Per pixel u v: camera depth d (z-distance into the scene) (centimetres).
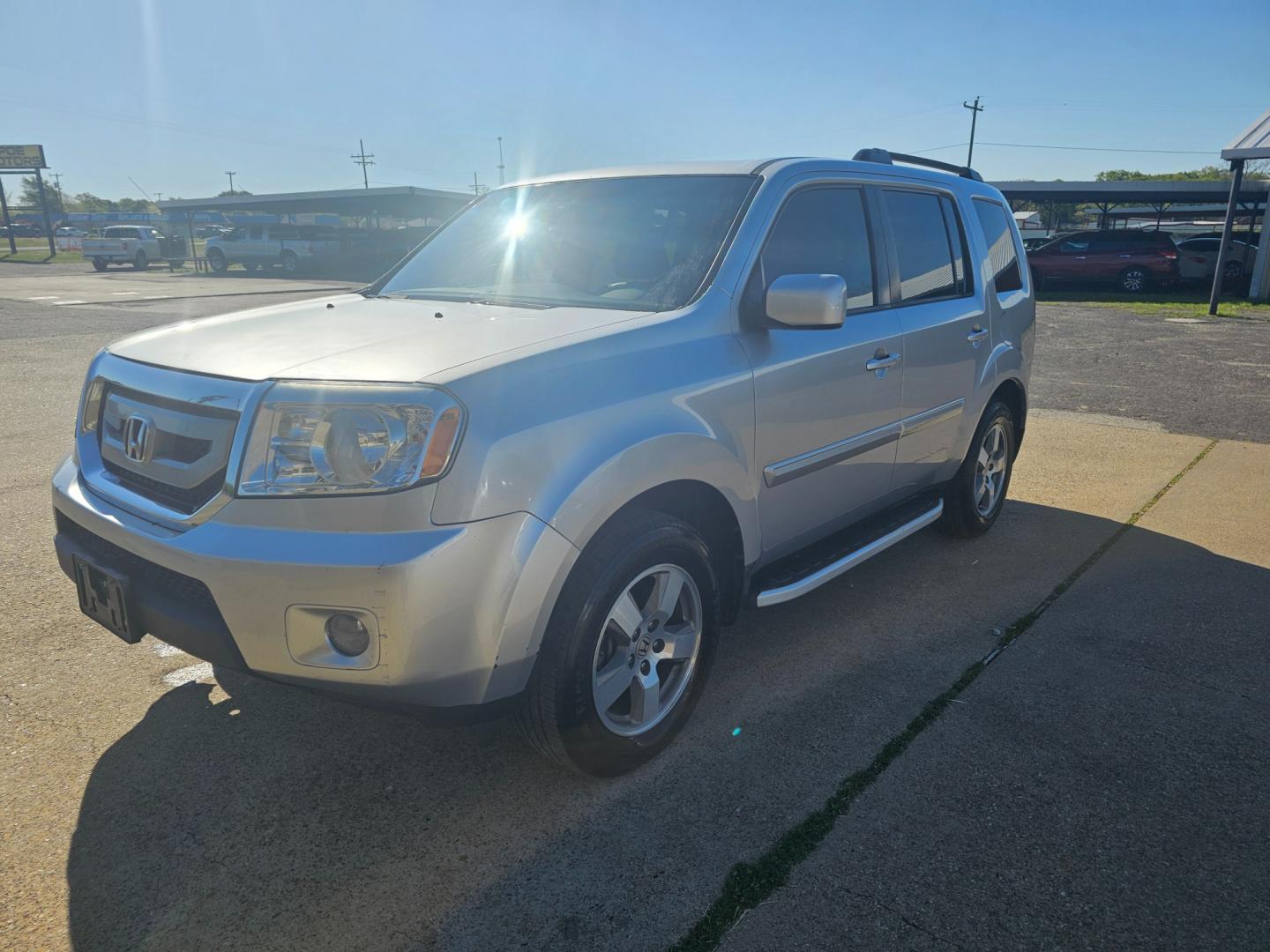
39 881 228
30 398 842
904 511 420
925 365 395
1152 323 1661
